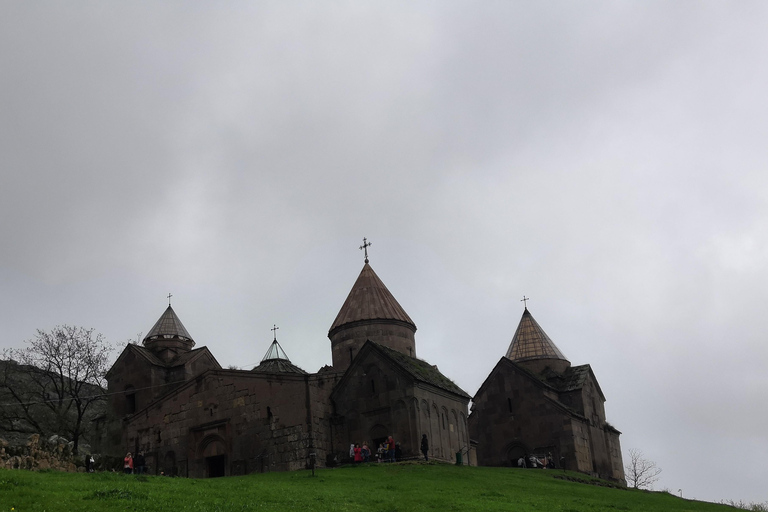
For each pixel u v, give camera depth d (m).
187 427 47.72
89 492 22.86
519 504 28.12
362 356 46.59
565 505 28.97
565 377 58.91
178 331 59.50
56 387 55.38
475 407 58.12
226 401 46.81
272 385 45.62
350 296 57.06
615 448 59.59
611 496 35.19
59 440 48.00
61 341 55.41
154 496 23.41
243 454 45.16
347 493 28.39
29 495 21.58
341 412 46.31
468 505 26.70
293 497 26.05
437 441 45.38
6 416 53.62
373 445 44.91
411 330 56.09
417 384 44.75
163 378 56.41
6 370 55.41
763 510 37.25
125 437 50.72
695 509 32.03
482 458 56.72
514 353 61.31
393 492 29.80
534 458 51.41
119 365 57.09
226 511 22.42
